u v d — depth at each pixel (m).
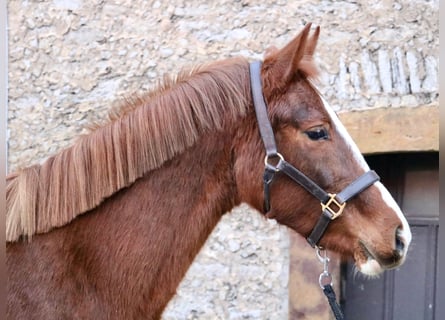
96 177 1.93
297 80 2.04
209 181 2.01
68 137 4.15
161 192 1.96
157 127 1.96
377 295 4.02
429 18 3.72
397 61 3.73
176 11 4.07
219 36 4.01
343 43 3.82
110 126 1.98
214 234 3.85
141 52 4.10
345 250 2.04
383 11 3.78
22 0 4.26
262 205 2.03
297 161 1.99
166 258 1.96
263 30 3.95
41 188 1.92
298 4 3.91
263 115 1.98
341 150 2.01
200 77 2.04
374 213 2.00
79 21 4.20
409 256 3.99
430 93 3.66
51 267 1.87
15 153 4.21
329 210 1.99
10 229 1.88
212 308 3.83
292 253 3.75
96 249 1.92
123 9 4.14
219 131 2.00
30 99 4.22
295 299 3.74
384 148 3.69
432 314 3.95
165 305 2.01
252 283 3.81
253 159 2.00
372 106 3.73
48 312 1.84
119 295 1.92
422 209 3.97
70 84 4.18
